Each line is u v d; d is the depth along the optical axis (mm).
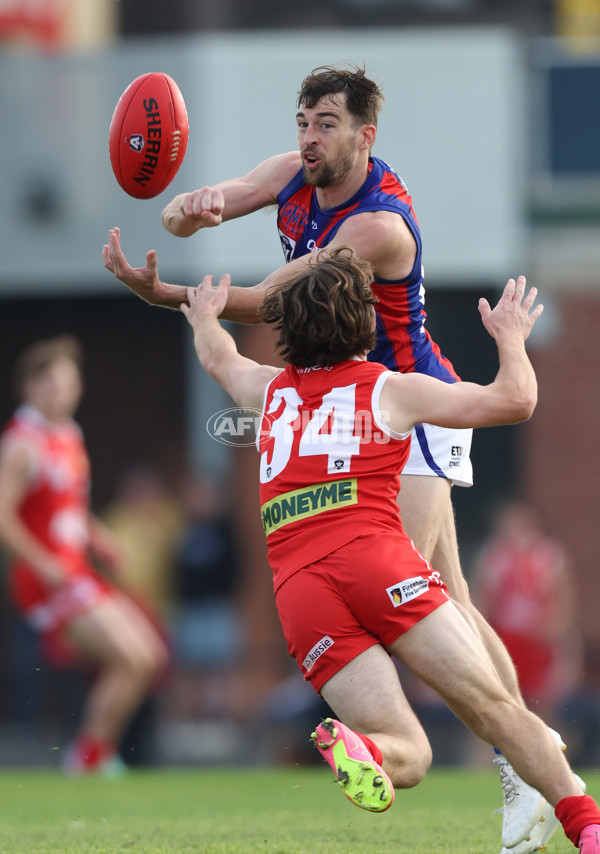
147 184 15320
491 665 12258
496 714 12125
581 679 37781
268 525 12727
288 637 12414
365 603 12000
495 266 43094
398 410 12461
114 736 28562
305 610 12156
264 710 35938
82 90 44000
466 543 45062
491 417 12500
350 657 12070
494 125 42719
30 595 28500
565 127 43812
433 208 43094
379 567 11992
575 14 49500
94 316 49781
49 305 49531
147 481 42938
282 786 24328
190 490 42656
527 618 35500
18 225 44375
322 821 17797
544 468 45438
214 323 13961
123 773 28609
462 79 42781
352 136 14641
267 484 12719
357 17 51062
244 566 45219
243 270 43188
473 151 42875
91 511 49438
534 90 43781
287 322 12758
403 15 50906
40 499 28312
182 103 15352
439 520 15336
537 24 49844
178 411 49812
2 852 14578
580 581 44969
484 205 42969
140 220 43781
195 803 20922
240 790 23469
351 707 12062
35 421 28438
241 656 37188
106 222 44031
